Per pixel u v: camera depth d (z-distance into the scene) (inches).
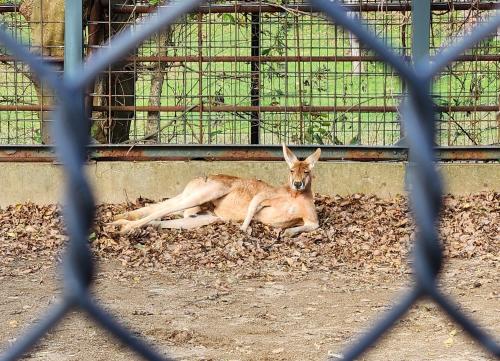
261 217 519.5
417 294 77.9
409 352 294.5
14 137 591.8
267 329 324.8
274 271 420.5
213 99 582.2
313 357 291.4
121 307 352.8
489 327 321.1
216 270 421.4
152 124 612.4
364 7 550.3
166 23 65.8
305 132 579.5
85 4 544.7
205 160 553.9
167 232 495.5
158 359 76.5
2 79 575.2
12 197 543.5
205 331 321.4
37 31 581.9
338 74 566.6
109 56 65.4
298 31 550.6
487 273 409.7
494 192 546.9
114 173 547.2
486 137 594.9
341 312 348.5
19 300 362.3
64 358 287.3
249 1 577.9
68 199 63.3
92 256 69.9
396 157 539.5
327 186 553.3
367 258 443.5
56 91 63.4
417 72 71.5
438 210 72.5
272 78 586.6
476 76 562.9
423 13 515.8
